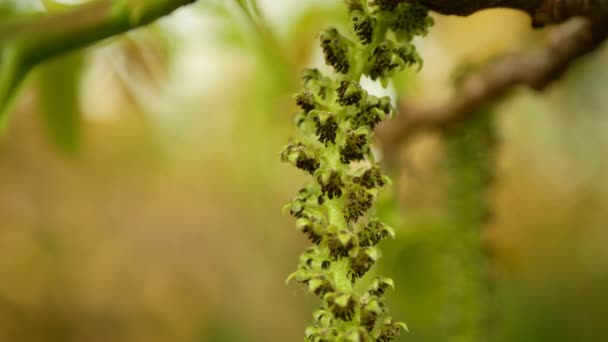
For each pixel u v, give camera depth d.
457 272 0.34
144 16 0.23
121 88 0.37
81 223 0.78
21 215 0.73
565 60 0.31
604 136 0.57
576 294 0.98
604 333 0.97
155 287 0.83
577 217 0.88
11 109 0.23
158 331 0.82
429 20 0.24
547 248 0.90
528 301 0.94
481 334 0.34
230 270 0.91
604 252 0.96
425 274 0.39
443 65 0.47
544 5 0.25
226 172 0.83
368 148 0.24
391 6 0.24
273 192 0.86
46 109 0.34
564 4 0.25
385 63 0.24
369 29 0.24
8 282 0.74
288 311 0.97
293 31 0.40
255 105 0.45
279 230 0.94
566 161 0.74
